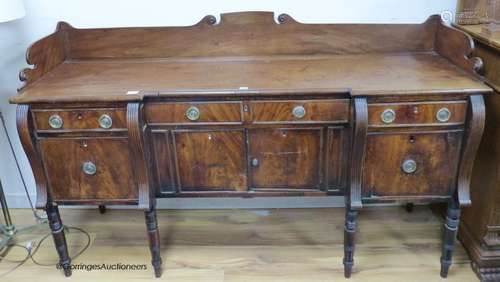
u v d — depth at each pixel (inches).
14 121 91.2
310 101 65.9
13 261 84.4
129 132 65.5
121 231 91.5
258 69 74.5
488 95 71.3
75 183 71.4
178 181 72.4
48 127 67.5
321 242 86.2
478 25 77.3
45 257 85.3
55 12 83.1
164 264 82.0
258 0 81.9
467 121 64.7
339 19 82.7
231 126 68.1
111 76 73.4
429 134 66.1
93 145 68.5
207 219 93.9
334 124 67.4
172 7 82.6
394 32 78.5
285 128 68.0
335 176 71.1
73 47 81.0
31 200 98.6
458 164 67.8
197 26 79.0
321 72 71.9
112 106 66.0
